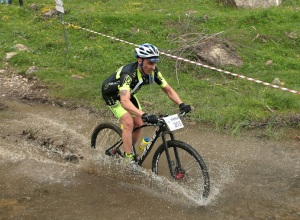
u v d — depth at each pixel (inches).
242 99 288.7
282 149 227.9
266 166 208.8
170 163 174.9
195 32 411.5
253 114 267.6
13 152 221.9
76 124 264.5
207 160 215.9
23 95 312.5
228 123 257.4
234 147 231.1
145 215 164.9
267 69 348.2
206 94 303.1
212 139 241.8
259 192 183.3
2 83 337.4
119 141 203.2
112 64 364.8
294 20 442.9
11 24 471.2
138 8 524.7
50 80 336.2
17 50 399.2
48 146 230.4
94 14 468.8
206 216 163.9
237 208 169.9
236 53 366.9
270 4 512.1
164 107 282.7
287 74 335.6
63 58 380.5
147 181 190.5
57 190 184.4
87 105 293.4
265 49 385.1
